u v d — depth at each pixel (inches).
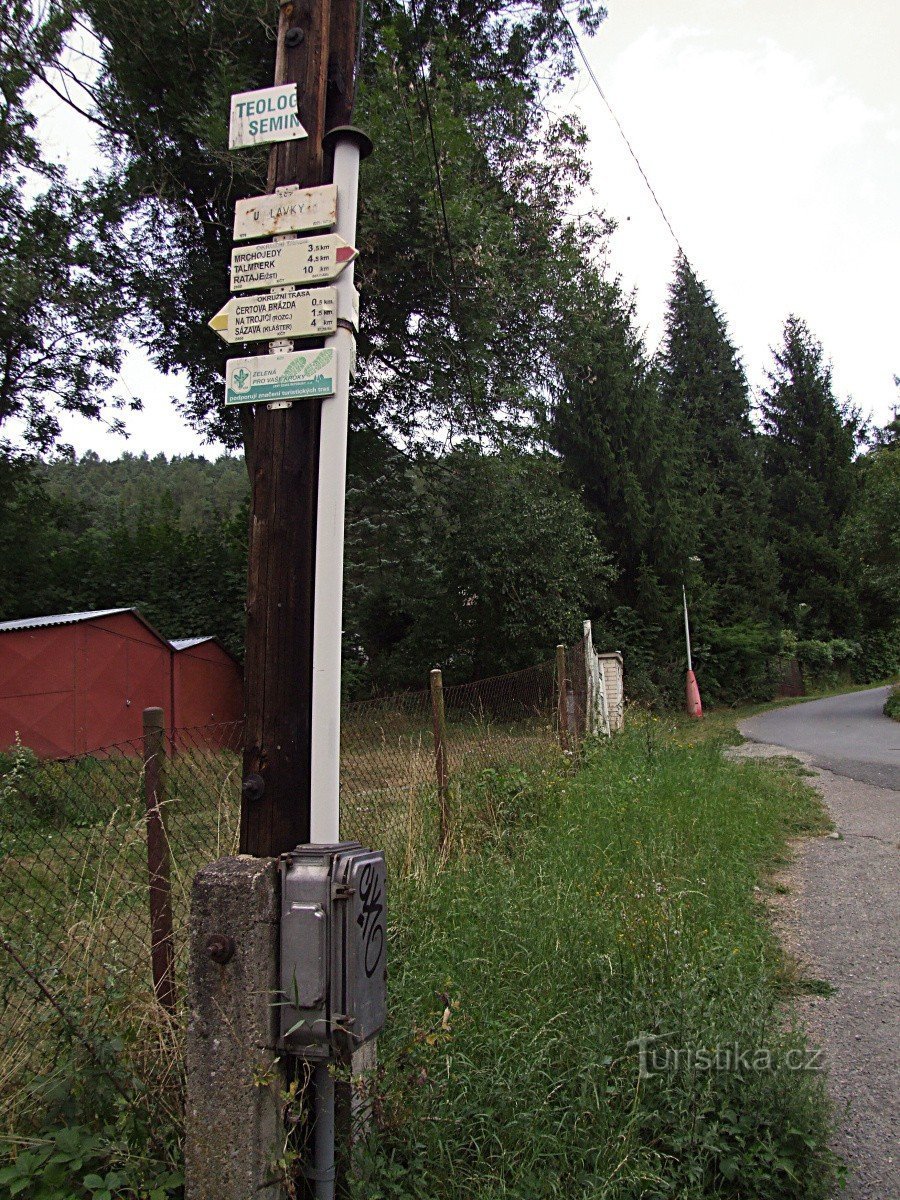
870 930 214.5
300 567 111.0
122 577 1008.9
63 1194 96.7
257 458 113.7
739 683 1253.7
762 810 346.3
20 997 116.6
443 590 954.1
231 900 98.7
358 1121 107.3
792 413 1708.9
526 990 148.4
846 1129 128.2
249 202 118.4
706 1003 142.8
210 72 578.2
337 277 115.3
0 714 574.2
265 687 109.4
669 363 1734.7
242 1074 96.5
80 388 890.1
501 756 320.2
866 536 1096.2
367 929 102.1
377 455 861.8
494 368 778.8
